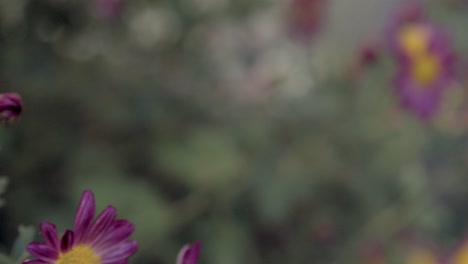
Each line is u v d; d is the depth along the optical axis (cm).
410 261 120
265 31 134
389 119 114
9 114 61
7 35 113
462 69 126
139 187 104
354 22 150
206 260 109
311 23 132
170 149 110
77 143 112
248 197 112
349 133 115
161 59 121
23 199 107
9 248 105
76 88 113
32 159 110
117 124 114
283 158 112
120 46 121
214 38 129
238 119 117
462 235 129
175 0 117
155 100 116
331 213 117
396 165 116
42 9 114
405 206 116
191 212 109
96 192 102
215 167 108
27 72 111
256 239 116
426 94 111
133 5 116
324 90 115
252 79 127
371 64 110
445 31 119
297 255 117
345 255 117
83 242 56
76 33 119
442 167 129
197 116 120
